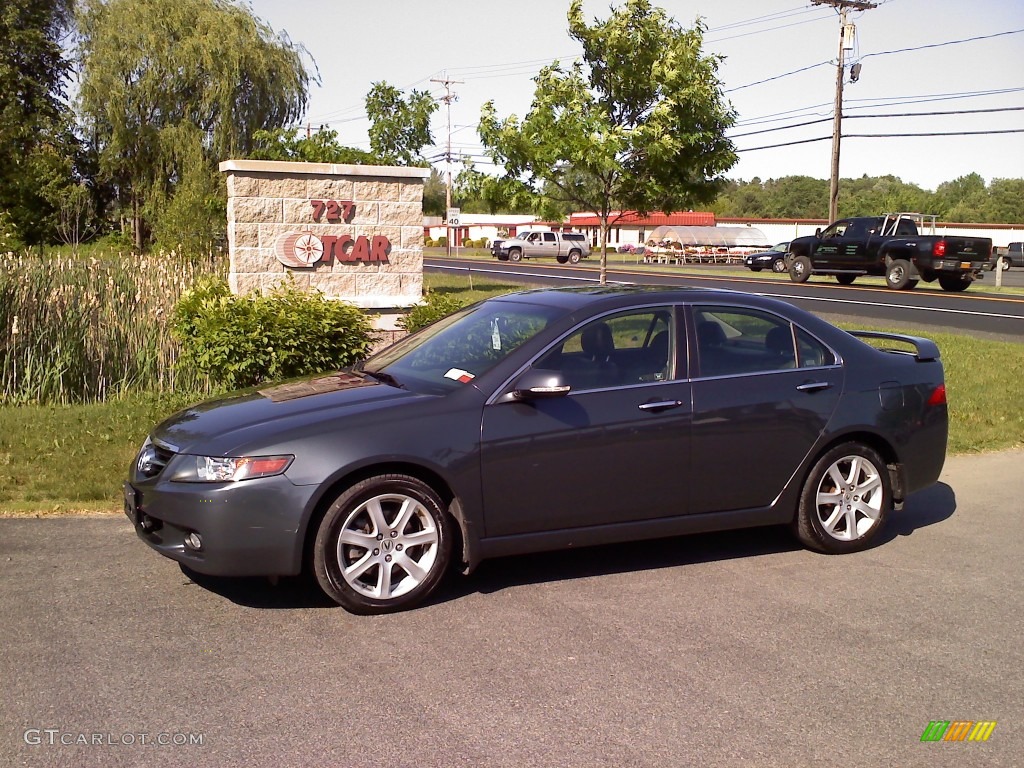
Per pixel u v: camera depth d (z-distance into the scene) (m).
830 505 6.13
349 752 3.64
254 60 33.66
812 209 134.00
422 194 12.91
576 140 13.23
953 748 3.77
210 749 3.64
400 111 23.47
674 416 5.57
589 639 4.74
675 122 13.47
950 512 7.31
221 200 26.72
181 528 4.89
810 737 3.83
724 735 3.83
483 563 5.92
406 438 5.00
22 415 9.19
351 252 12.61
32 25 38.25
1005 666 4.52
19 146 34.22
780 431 5.87
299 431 4.92
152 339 10.41
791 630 4.90
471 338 5.84
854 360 6.20
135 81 33.66
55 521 6.52
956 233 69.62
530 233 56.31
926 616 5.13
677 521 5.70
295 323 9.70
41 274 10.09
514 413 5.25
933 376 6.50
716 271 45.56
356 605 4.95
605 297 5.80
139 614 4.95
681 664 4.47
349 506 4.89
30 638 4.62
